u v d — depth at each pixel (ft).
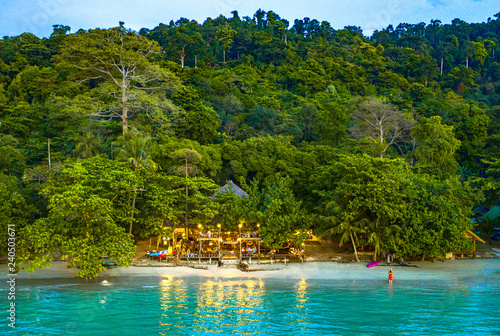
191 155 208.85
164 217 181.27
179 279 154.20
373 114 314.14
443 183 194.18
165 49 510.99
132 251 151.33
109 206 149.28
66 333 99.35
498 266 180.96
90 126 260.83
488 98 541.34
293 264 180.14
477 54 631.56
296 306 121.29
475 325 106.22
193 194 195.72
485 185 219.20
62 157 244.22
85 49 260.01
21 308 117.91
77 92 313.12
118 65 284.41
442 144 274.98
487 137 354.95
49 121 294.25
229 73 432.66
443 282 152.25
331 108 326.44
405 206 182.50
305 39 654.53
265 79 460.96
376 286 146.10
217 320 108.88
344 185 186.29
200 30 603.67
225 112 354.74
